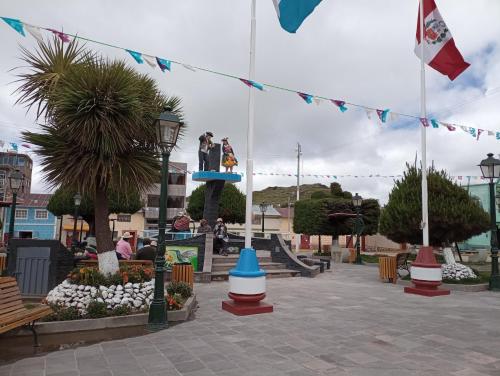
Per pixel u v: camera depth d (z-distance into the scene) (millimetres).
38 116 7461
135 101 7086
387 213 14078
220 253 15742
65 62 7594
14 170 13320
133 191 8062
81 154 7223
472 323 6977
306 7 7273
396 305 8750
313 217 28969
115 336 5938
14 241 8828
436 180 13328
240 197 28250
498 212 28188
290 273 14656
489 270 17625
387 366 4676
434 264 10539
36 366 4605
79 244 15891
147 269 7984
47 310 5789
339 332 6242
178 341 5672
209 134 17609
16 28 5699
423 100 11234
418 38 11812
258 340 5742
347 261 23766
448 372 4492
